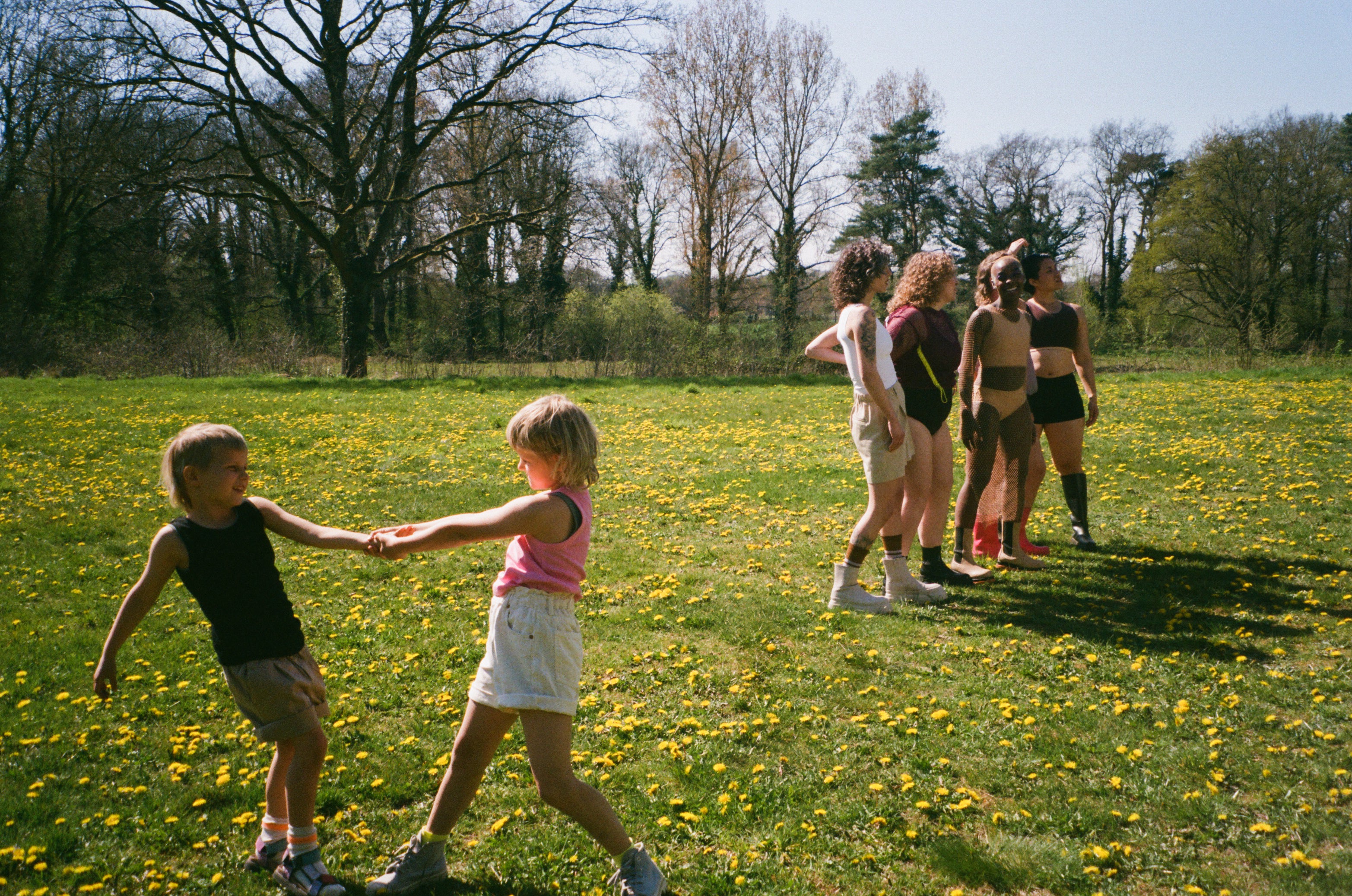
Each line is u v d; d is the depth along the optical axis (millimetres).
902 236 49062
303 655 2857
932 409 5660
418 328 38844
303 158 27203
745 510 8602
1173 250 41688
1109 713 3980
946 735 3814
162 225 38188
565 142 29984
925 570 6066
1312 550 6379
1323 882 2717
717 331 30219
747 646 4996
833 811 3236
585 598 5930
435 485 10000
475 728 2658
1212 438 10922
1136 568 6227
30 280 34750
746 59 37906
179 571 2711
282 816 2934
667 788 3408
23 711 4168
